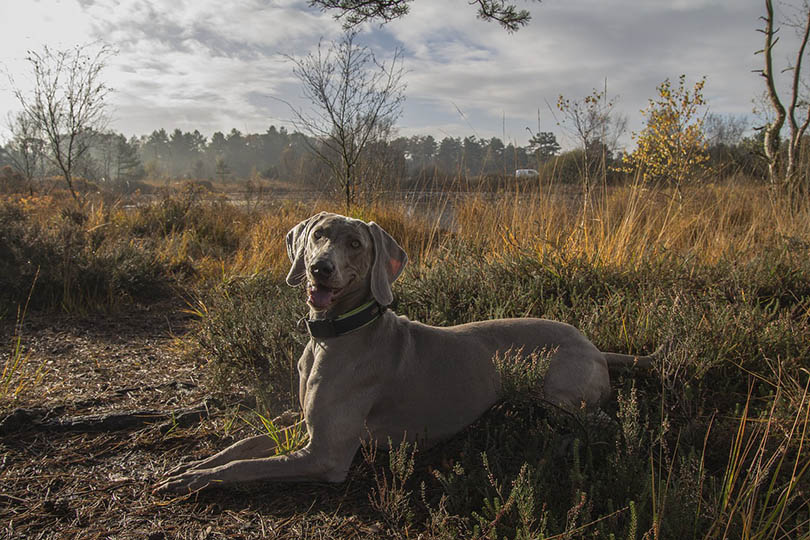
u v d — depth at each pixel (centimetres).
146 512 248
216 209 1085
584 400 307
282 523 244
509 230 610
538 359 305
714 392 345
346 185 912
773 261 516
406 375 287
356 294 292
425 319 438
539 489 233
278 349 385
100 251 639
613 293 464
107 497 258
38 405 342
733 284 478
